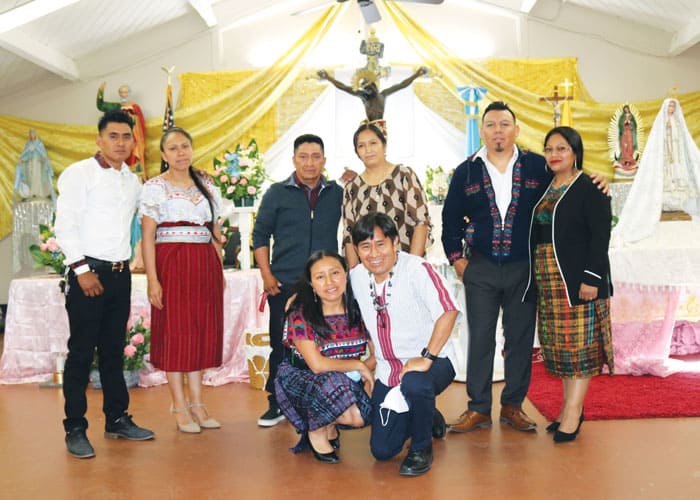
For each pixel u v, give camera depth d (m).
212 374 4.36
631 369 4.14
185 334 3.06
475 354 3.06
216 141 7.71
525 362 3.07
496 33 7.82
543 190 2.99
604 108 7.35
